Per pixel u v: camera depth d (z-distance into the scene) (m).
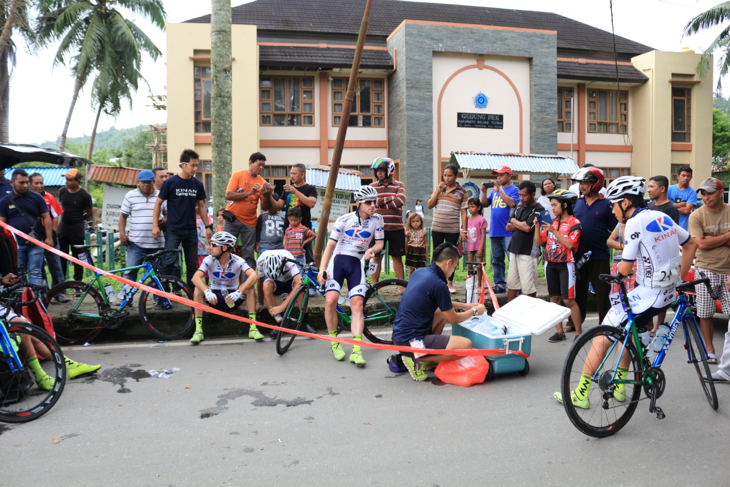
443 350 4.71
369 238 5.86
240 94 19.11
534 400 4.44
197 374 5.13
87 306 6.49
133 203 7.00
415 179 20.59
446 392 4.64
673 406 4.28
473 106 21.64
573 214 6.36
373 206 5.73
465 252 8.84
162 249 7.02
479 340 5.06
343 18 23.69
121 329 6.41
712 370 5.07
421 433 3.79
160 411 4.21
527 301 5.43
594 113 23.86
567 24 27.09
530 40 21.75
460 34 21.02
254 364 5.46
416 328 4.99
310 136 21.36
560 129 23.47
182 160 6.80
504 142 21.98
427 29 20.64
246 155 19.17
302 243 7.21
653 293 3.86
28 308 5.25
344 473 3.23
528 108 22.17
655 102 23.17
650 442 3.65
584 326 6.95
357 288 5.70
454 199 7.89
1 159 7.20
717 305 5.82
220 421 4.01
